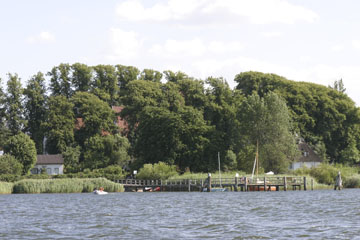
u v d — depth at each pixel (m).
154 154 131.88
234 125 140.75
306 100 157.00
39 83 165.38
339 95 165.62
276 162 126.44
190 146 132.62
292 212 57.62
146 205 70.69
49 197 92.31
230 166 132.88
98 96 164.50
